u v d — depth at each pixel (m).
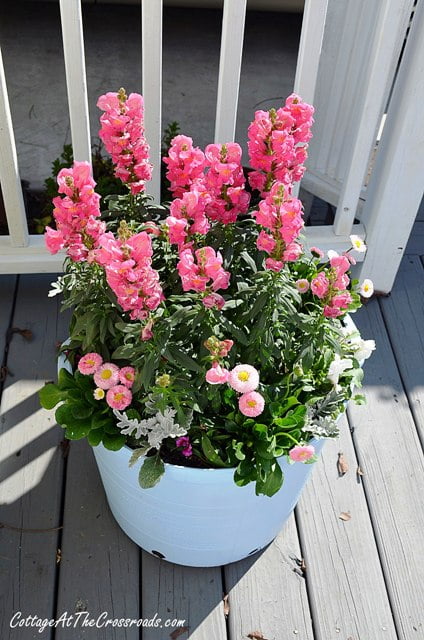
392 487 1.96
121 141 1.38
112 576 1.73
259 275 1.39
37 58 3.57
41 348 2.21
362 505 1.91
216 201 1.35
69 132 3.10
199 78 3.56
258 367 1.54
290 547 1.81
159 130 2.00
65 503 1.86
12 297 2.36
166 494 1.46
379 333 2.38
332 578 1.76
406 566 1.80
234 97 1.96
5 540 1.77
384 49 1.87
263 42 3.92
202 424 1.46
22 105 3.24
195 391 1.42
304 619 1.69
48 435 1.99
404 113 2.01
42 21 3.85
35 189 2.69
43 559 1.75
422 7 1.86
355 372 1.58
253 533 1.65
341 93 2.22
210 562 1.72
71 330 1.62
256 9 4.07
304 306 1.62
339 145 2.34
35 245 2.23
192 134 3.17
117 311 1.48
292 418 1.43
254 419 1.46
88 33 3.78
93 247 1.33
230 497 1.46
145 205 1.63
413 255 2.67
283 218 1.22
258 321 1.39
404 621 1.70
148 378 1.33
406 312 2.46
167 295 1.58
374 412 2.13
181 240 1.28
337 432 1.46
